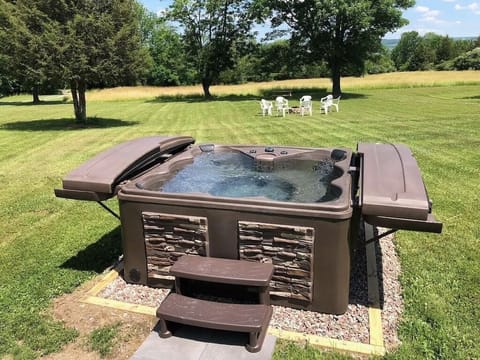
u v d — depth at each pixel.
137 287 3.02
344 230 2.44
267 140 8.50
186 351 2.26
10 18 11.31
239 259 2.70
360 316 2.59
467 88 22.81
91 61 12.12
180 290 2.62
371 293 2.84
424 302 2.68
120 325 2.55
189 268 2.54
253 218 2.58
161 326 2.36
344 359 2.19
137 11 13.08
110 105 21.84
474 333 2.37
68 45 11.42
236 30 23.70
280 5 21.20
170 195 2.76
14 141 9.98
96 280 3.15
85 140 9.91
